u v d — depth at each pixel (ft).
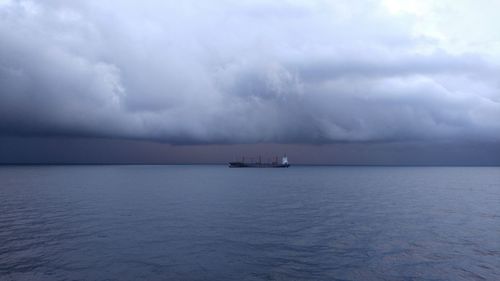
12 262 82.74
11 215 151.84
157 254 91.25
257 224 134.51
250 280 73.10
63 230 119.85
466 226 132.26
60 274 74.84
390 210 175.01
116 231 119.14
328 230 123.75
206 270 79.20
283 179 523.29
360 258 89.20
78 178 495.41
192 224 133.49
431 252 95.04
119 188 313.32
